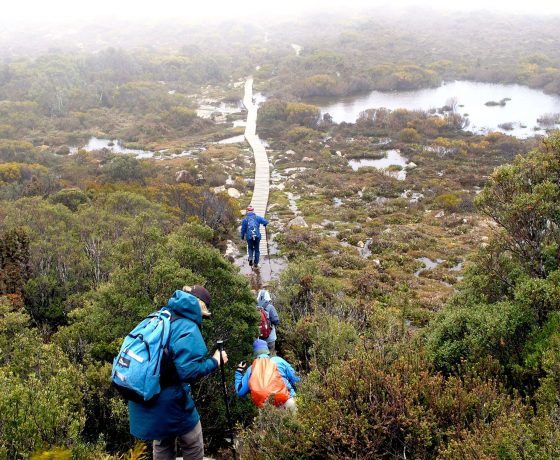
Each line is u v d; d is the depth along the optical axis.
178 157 65.94
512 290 8.74
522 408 4.96
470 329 7.44
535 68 118.62
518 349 7.11
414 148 64.44
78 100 104.94
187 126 86.31
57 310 16.88
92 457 5.40
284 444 5.09
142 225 12.36
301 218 35.66
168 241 10.81
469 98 102.25
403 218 38.34
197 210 33.00
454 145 63.22
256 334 9.37
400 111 80.44
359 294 21.23
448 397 5.14
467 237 32.66
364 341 7.84
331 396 5.44
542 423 4.39
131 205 28.14
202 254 9.73
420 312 17.95
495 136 65.94
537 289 7.31
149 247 10.70
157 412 4.02
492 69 124.06
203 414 8.01
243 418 8.17
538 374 6.13
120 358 3.94
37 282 17.53
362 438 4.93
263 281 21.02
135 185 41.84
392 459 4.88
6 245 18.27
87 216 24.56
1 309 11.71
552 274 7.64
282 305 14.39
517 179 9.30
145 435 4.06
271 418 5.38
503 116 83.94
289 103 87.19
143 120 91.00
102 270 18.62
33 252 19.17
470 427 4.98
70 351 9.91
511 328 7.20
